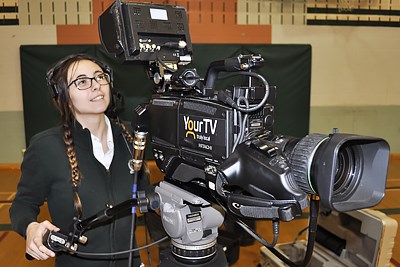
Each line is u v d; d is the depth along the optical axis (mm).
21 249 2729
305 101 5262
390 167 5113
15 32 4770
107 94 1238
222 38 5121
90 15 4820
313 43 5316
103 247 1266
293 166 860
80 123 1266
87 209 1223
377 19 5387
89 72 1189
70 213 1222
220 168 888
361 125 5629
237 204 890
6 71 4809
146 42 1113
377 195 905
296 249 2441
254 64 951
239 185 902
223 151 905
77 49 4730
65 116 1242
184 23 1198
